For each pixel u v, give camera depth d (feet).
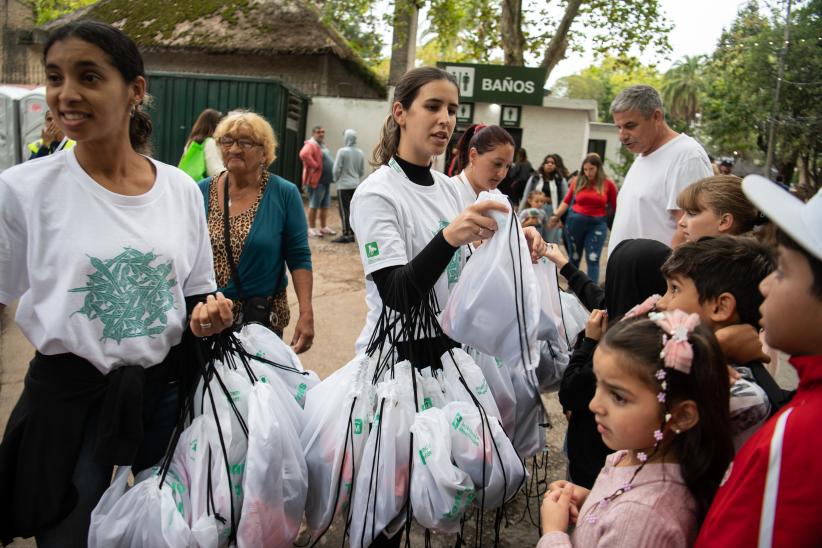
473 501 6.82
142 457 6.48
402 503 6.40
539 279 7.75
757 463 3.50
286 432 6.40
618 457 5.05
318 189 33.19
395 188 6.93
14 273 5.61
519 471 6.82
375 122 51.11
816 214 3.27
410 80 6.96
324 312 19.36
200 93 42.04
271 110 42.04
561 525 5.01
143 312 5.87
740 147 49.93
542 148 51.65
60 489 5.69
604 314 7.09
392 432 6.36
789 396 5.00
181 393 6.50
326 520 6.66
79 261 5.51
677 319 4.42
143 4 58.85
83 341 5.56
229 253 8.89
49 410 5.66
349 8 50.98
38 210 5.46
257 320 8.81
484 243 6.57
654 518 4.31
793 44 39.06
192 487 6.04
